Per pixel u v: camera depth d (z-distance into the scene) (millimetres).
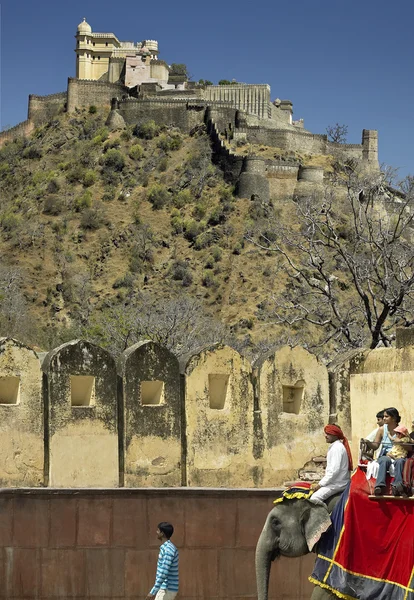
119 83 151125
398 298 30594
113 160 137375
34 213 131375
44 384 14484
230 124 140500
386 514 11617
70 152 142375
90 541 13844
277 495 14367
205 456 15109
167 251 122375
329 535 11859
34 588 13656
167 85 154250
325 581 11703
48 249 123562
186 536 14070
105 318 70438
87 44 165250
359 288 32031
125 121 144375
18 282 113875
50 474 14359
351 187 41719
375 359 15773
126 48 167125
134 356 14891
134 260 120375
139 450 14828
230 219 123062
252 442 15312
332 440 12266
